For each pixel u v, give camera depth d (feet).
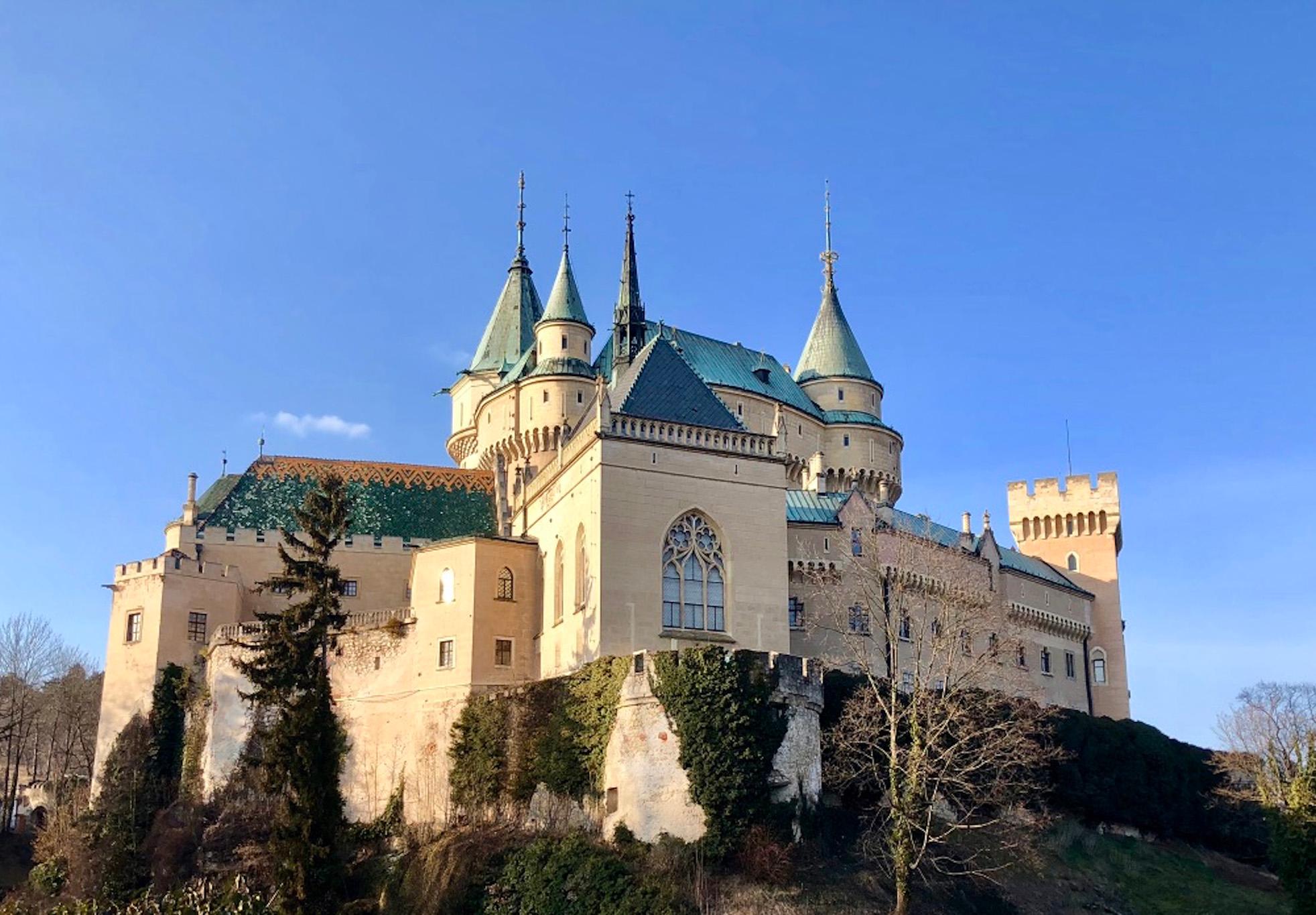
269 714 270.67
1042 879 247.29
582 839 210.38
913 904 210.79
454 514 336.08
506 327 428.56
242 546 312.91
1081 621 395.34
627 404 254.06
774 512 253.65
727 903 196.95
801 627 285.02
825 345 400.47
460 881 212.43
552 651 254.06
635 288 352.49
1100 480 416.87
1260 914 254.88
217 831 251.80
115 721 290.56
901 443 398.42
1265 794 247.29
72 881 260.21
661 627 238.27
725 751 207.62
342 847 222.48
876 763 232.53
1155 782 297.53
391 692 263.90
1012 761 237.86
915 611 292.61
